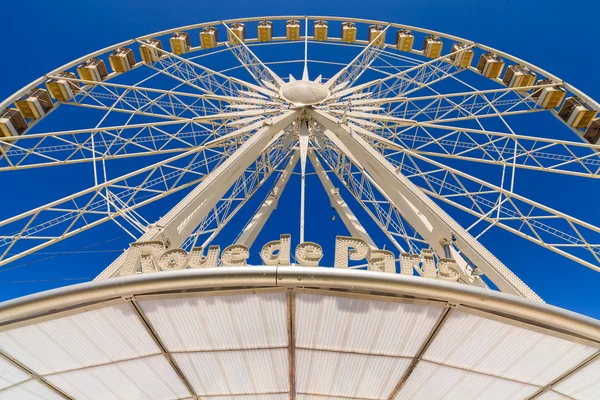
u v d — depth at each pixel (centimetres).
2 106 2220
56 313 859
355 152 2320
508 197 1895
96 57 2847
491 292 820
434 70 2811
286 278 848
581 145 2034
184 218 1708
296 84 2667
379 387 1091
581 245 1720
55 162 2009
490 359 952
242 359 1025
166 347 985
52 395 1129
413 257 1046
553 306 812
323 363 1029
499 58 2959
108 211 1759
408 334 931
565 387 996
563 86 2531
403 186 1961
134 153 2253
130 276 846
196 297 877
